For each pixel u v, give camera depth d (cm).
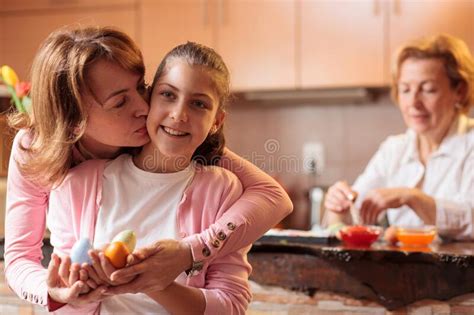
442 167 211
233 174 102
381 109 322
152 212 96
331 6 293
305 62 296
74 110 93
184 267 89
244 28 301
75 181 98
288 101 328
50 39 97
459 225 182
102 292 83
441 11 280
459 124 213
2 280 130
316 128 329
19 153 99
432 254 125
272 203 100
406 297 126
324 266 130
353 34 291
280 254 133
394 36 286
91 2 316
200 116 92
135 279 83
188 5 306
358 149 325
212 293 92
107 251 82
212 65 93
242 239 94
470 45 277
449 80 206
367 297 128
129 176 98
